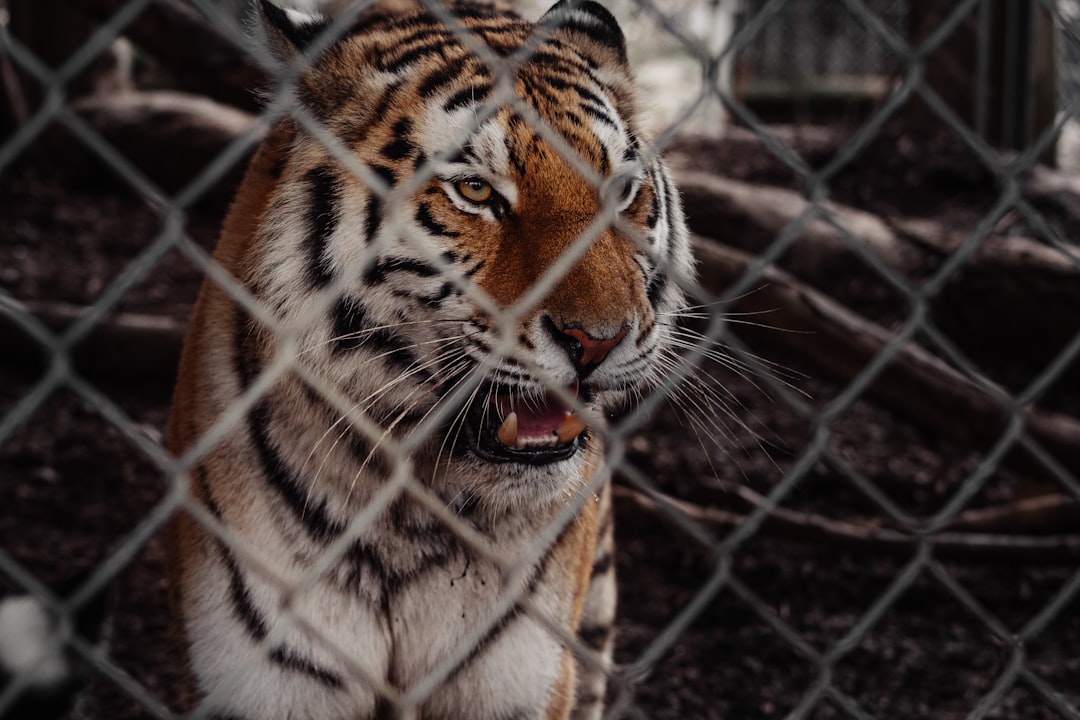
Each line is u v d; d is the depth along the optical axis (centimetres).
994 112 661
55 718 233
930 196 616
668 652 354
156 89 895
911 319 157
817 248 547
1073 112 161
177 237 99
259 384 108
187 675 213
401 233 194
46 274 579
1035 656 349
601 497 258
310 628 122
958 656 348
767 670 345
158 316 548
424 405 207
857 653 350
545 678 222
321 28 203
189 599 208
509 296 191
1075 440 377
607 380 196
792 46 975
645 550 419
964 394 379
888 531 383
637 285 198
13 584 362
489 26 229
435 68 205
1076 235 569
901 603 385
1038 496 411
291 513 204
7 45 88
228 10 478
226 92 482
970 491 166
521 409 202
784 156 141
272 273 198
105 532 410
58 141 693
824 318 385
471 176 193
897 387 384
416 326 199
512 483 203
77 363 502
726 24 973
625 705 139
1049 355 529
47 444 461
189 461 103
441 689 217
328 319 197
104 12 483
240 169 264
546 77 210
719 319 144
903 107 688
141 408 493
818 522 383
